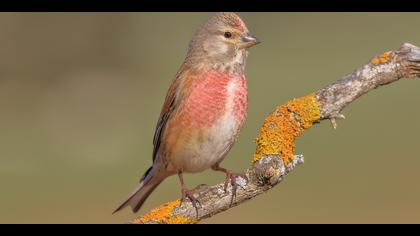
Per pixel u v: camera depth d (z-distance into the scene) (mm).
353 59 16875
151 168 7508
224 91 6969
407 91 16078
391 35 17766
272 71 16531
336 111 6273
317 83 15617
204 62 7066
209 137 6961
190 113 6949
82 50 19234
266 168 5941
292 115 6230
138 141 15109
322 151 13484
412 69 6188
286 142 6105
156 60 19031
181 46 19469
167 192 12188
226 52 7098
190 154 7039
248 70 16609
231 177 6078
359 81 6254
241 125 7098
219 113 6945
